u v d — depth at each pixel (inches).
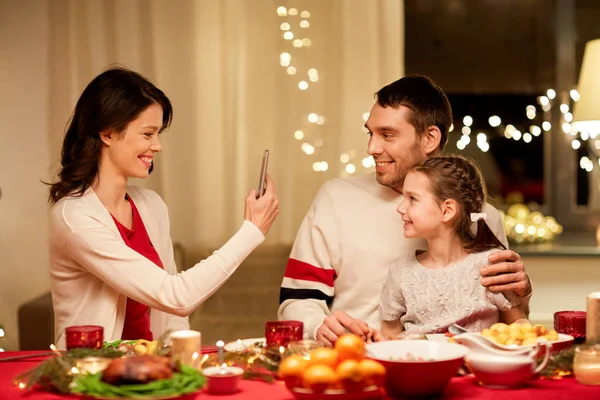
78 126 73.1
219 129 138.4
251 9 138.3
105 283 72.3
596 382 52.2
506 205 153.0
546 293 134.0
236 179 138.6
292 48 138.8
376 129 75.3
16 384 53.4
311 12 138.8
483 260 69.7
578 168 151.8
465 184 70.2
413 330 68.7
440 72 155.2
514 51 153.3
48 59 137.3
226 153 138.6
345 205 80.4
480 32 153.9
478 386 52.4
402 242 78.4
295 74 138.9
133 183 137.8
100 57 136.7
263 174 71.5
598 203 151.7
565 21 151.2
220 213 138.6
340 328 63.1
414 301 69.7
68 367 50.8
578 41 151.4
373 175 82.8
